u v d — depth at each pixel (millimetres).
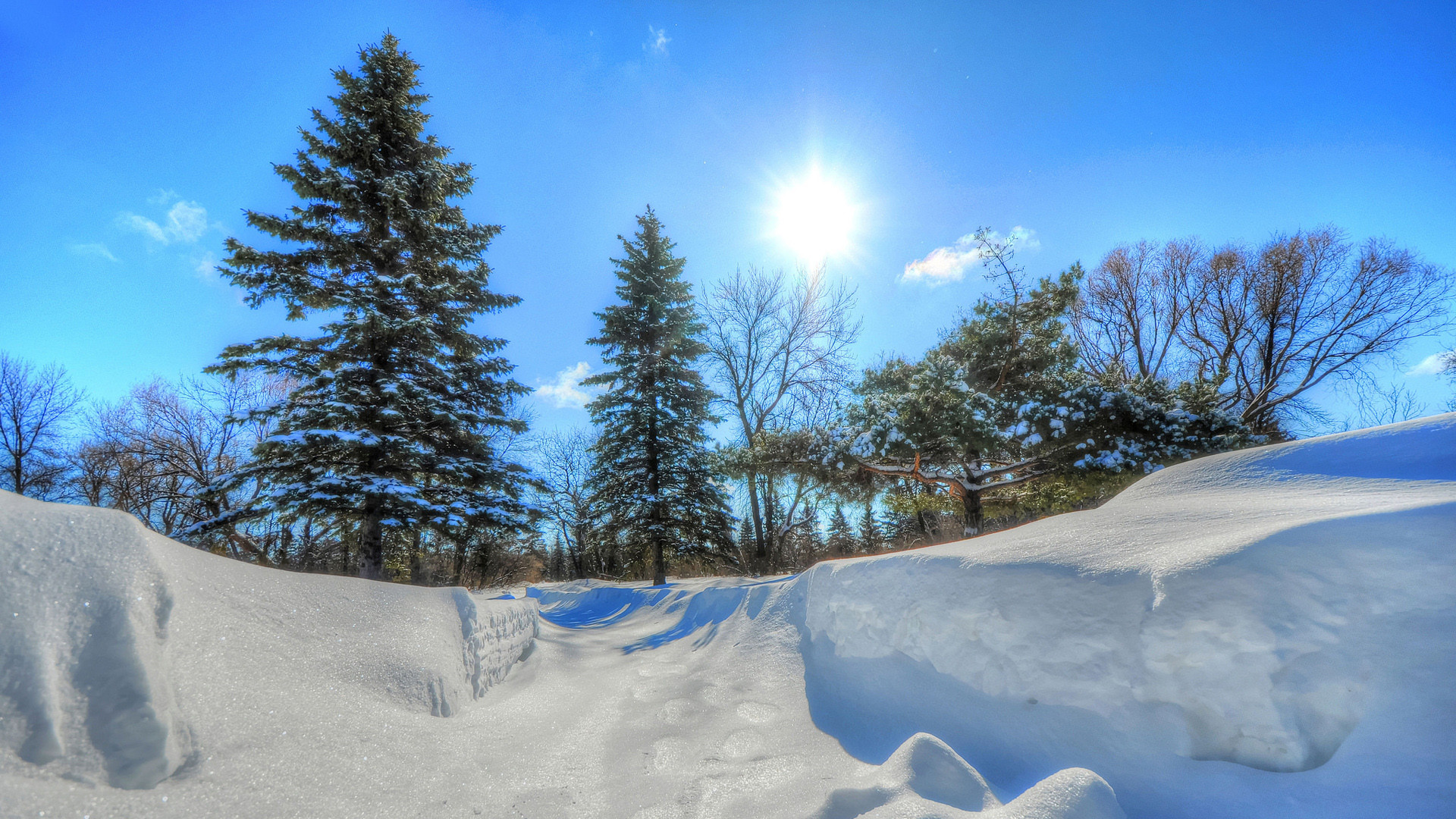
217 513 13297
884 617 2842
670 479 15297
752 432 19172
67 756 1138
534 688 3475
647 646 5133
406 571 13844
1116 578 1996
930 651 2508
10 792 1017
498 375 13969
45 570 1404
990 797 1698
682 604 6945
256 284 10461
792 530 19328
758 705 3068
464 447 12703
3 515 1478
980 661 2271
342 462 10664
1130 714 1795
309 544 14500
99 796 1108
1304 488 2588
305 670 1918
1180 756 1668
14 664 1210
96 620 1362
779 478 12633
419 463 11391
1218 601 1683
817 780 2113
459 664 2822
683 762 2371
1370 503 1958
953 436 9664
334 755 1633
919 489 12648
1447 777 1282
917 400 9984
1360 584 1559
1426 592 1490
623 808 1972
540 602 12344
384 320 10617
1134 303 22266
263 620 1979
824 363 19359
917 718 2467
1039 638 2088
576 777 2186
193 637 1602
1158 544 2113
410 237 12484
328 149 11695
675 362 16500
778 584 4840
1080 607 2027
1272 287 19688
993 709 2174
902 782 1739
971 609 2354
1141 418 10242
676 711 3023
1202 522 2252
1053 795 1499
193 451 16734
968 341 12289
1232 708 1606
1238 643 1628
